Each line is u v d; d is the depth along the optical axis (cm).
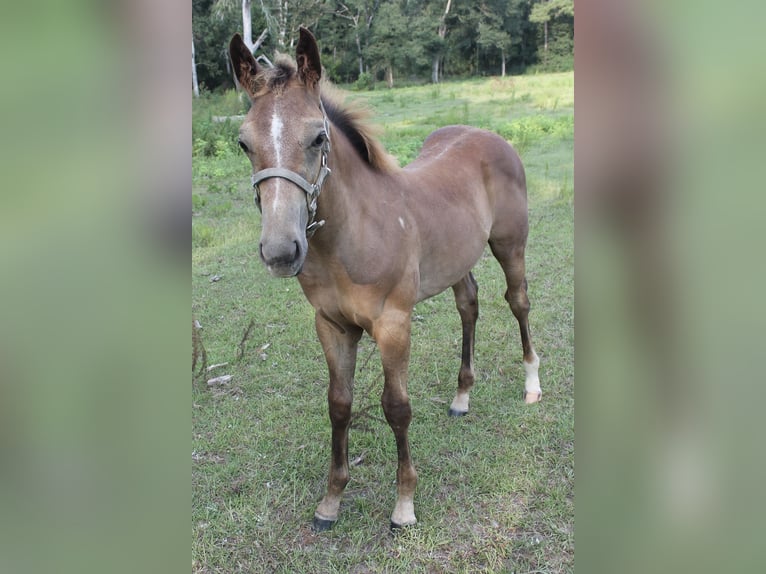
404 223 256
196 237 645
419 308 493
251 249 633
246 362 421
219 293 530
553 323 453
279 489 297
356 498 288
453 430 336
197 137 1053
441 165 323
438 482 295
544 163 878
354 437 334
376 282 242
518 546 255
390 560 252
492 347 424
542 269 545
